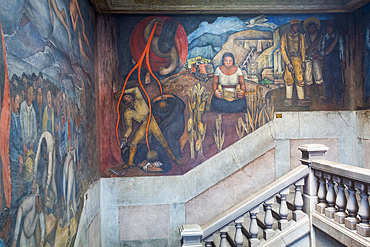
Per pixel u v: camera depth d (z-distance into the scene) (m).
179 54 5.19
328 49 5.35
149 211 5.05
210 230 3.76
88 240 4.02
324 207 3.59
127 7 4.88
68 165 3.08
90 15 4.46
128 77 5.08
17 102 1.89
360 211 2.96
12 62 1.84
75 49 3.52
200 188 5.13
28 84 2.09
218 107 5.22
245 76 5.27
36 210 2.18
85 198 3.86
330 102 5.33
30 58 2.14
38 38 2.32
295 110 5.29
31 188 2.09
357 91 5.28
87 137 4.05
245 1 5.00
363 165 5.10
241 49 5.28
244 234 4.43
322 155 3.85
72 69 3.36
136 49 5.11
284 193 3.85
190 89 5.19
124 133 5.05
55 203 2.64
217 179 5.16
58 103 2.79
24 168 1.97
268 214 3.86
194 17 5.24
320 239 3.61
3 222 1.65
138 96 5.10
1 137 1.65
